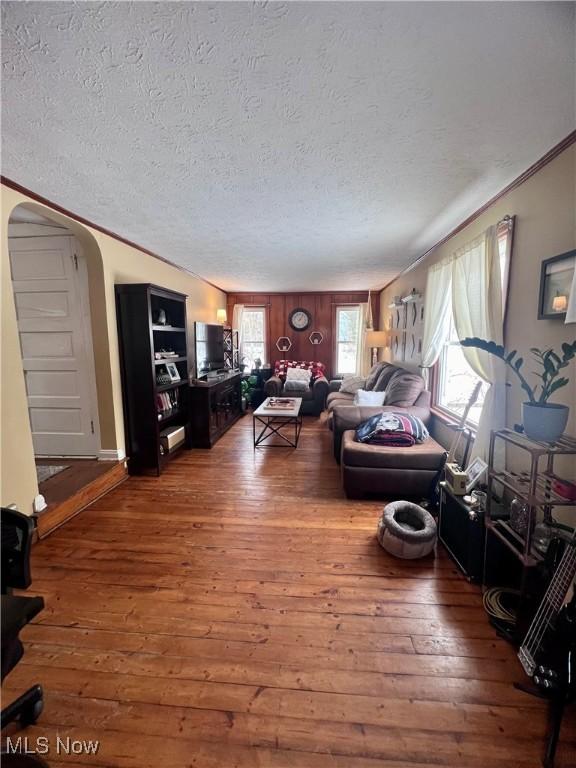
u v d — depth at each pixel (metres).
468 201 2.33
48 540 2.21
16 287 3.06
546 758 1.05
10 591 1.20
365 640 1.47
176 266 4.39
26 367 3.16
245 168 1.86
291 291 6.59
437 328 3.21
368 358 6.44
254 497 2.82
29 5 0.94
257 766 1.04
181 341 4.00
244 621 1.57
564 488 1.39
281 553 2.07
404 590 1.77
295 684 1.28
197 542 2.19
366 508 2.63
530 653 1.33
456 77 1.21
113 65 1.13
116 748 1.09
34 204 2.22
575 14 0.96
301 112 1.40
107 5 0.94
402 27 1.01
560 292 1.63
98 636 1.49
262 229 2.92
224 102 1.33
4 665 0.96
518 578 1.74
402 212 2.53
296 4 0.94
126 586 1.79
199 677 1.31
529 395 1.57
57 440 3.23
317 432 4.82
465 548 1.88
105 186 2.07
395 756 1.06
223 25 1.00
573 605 1.20
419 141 1.61
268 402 4.54
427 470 2.66
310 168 1.87
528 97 1.31
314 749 1.08
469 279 2.39
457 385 3.19
